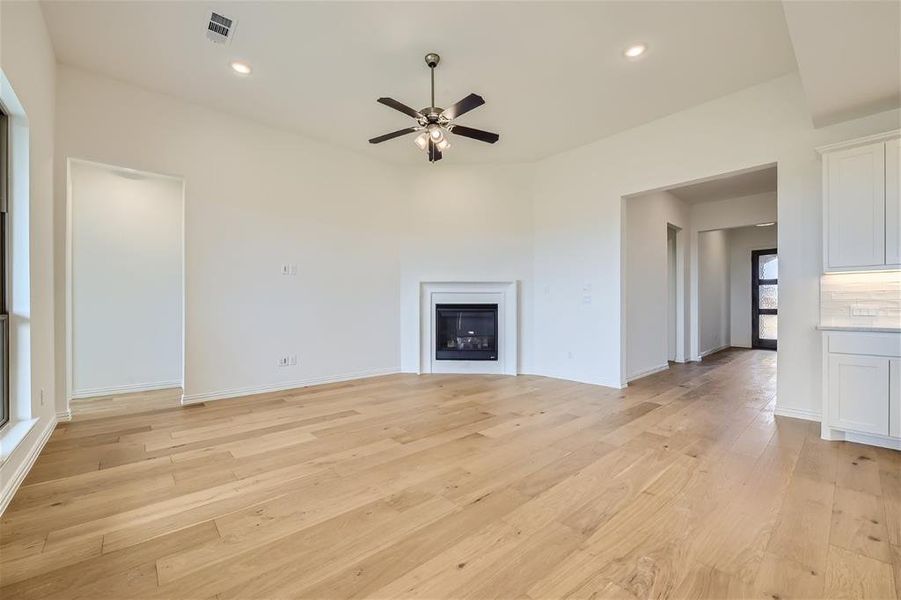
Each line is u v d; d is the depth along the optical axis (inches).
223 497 84.4
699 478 93.2
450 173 226.8
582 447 113.1
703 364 263.1
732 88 147.8
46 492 86.1
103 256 178.9
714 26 112.7
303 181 188.5
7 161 98.3
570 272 207.9
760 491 86.8
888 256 113.5
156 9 107.2
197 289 159.5
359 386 191.0
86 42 121.6
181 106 155.4
